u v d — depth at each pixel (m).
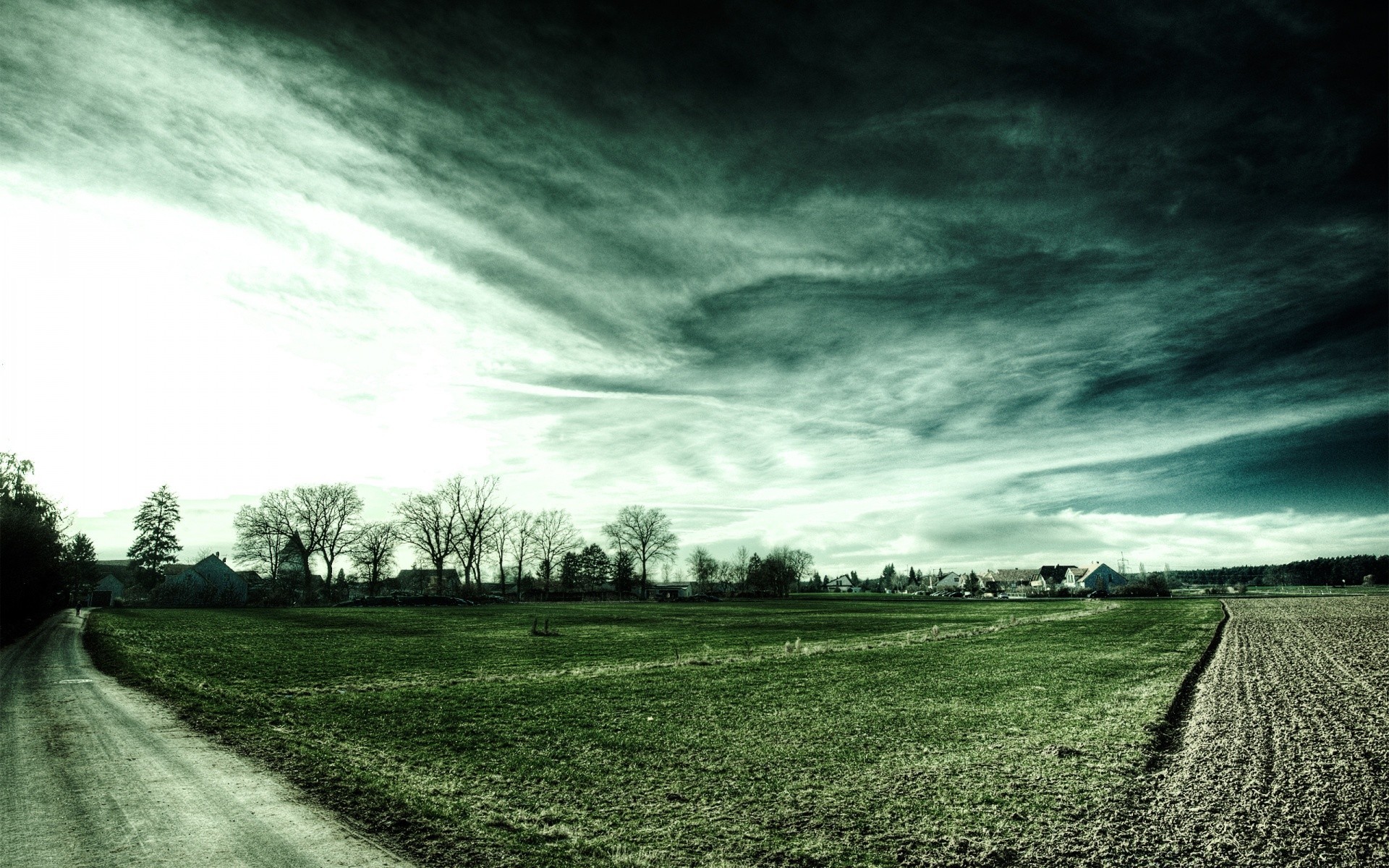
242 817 8.03
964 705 16.53
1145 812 8.83
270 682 19.14
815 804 9.16
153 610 67.38
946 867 7.23
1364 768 10.71
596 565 141.62
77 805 8.25
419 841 7.58
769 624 52.06
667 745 12.47
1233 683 19.38
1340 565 161.88
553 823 8.40
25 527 37.75
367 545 94.56
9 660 22.66
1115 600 92.56
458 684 19.55
